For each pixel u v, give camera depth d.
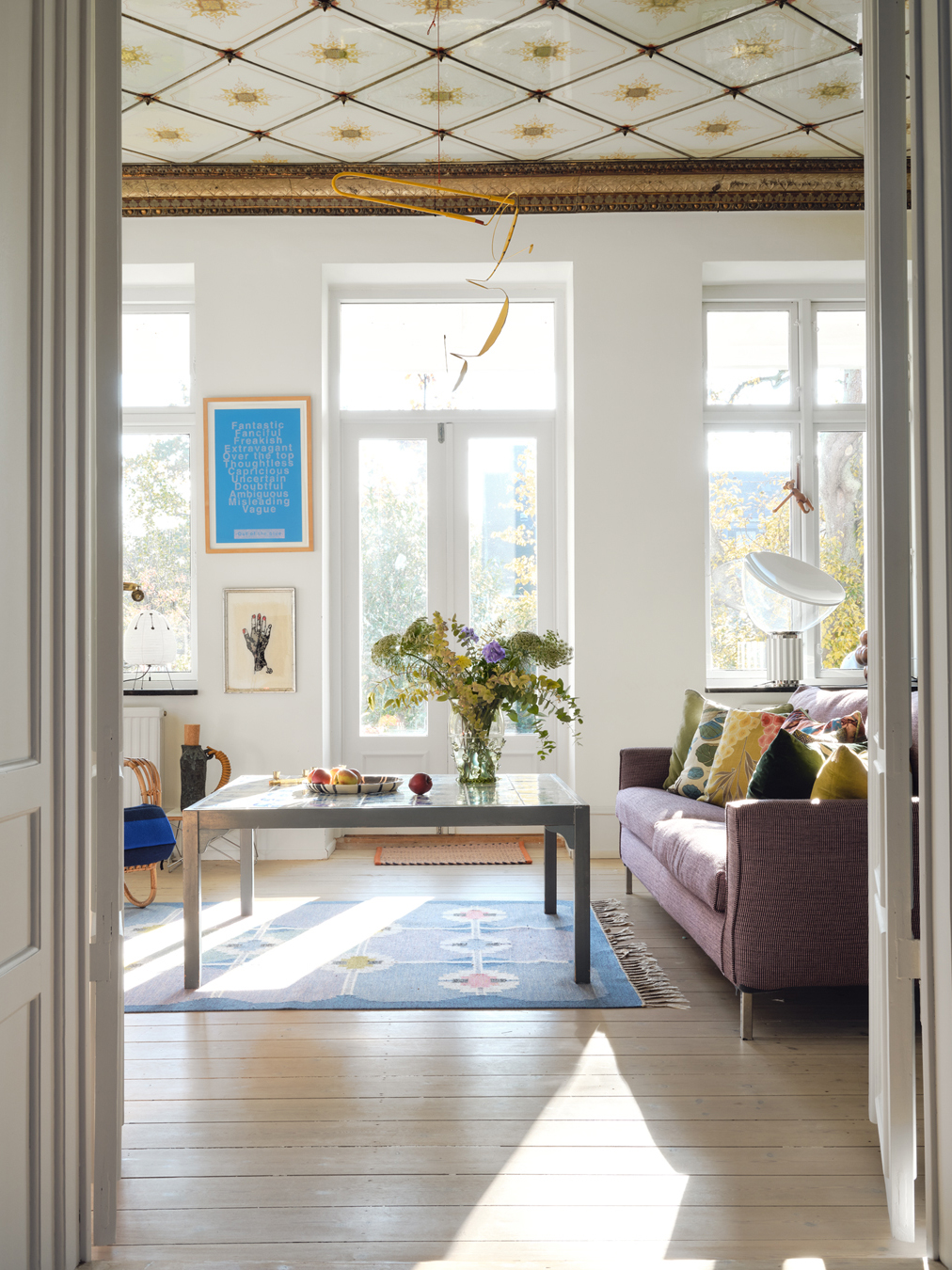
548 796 3.47
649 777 4.58
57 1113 1.67
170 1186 2.01
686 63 4.12
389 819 3.23
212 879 4.86
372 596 5.90
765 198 5.28
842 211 5.39
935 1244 1.73
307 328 5.39
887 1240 1.81
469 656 3.77
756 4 3.69
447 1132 2.24
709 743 4.24
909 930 1.83
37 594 1.62
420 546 5.91
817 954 2.75
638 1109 2.35
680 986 3.26
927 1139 1.76
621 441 5.46
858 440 5.90
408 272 5.56
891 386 1.88
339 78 4.22
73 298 1.75
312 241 5.40
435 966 3.44
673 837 3.42
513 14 3.75
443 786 3.73
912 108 1.83
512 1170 2.06
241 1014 3.00
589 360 5.46
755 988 2.75
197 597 5.48
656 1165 2.09
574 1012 3.02
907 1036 1.83
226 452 5.39
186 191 5.19
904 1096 1.82
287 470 5.38
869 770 2.20
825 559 5.88
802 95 4.39
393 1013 3.01
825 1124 2.28
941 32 1.73
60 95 1.71
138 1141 2.21
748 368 5.88
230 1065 2.62
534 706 3.77
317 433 5.39
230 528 5.40
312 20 3.76
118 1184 1.92
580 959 3.27
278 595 5.39
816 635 5.82
